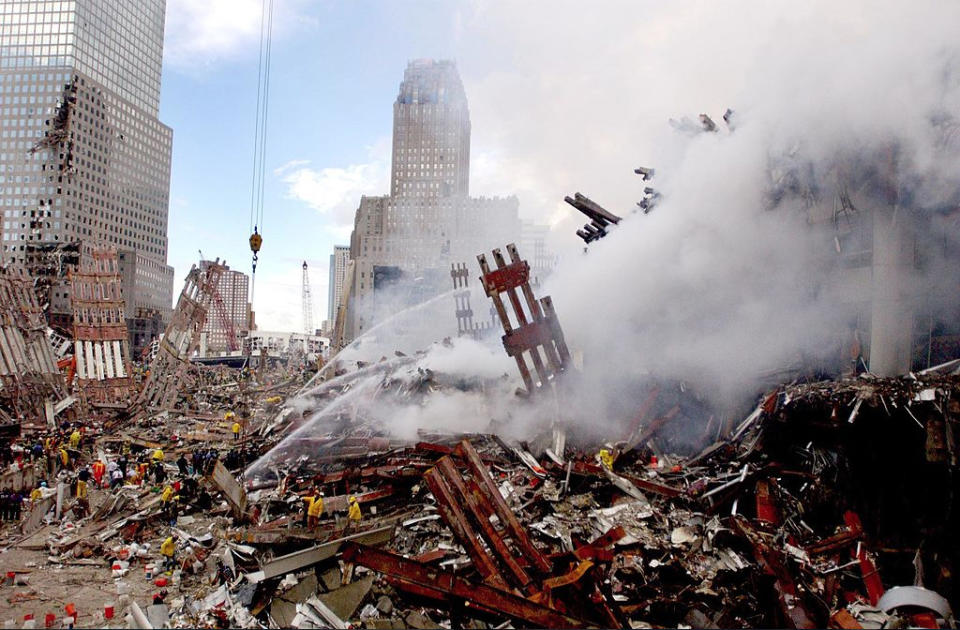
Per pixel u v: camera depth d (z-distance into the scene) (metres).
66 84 168.25
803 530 17.53
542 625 12.91
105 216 181.50
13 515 21.95
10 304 45.81
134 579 17.05
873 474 17.12
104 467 28.89
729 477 19.17
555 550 16.44
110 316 53.03
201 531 20.83
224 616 13.98
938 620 13.03
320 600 14.16
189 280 53.59
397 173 165.62
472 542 14.09
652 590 14.86
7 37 179.12
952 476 15.44
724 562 15.83
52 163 166.00
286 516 21.53
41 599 15.53
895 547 16.30
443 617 13.92
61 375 49.12
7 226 165.88
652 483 19.61
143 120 198.62
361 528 17.89
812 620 14.12
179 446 37.19
